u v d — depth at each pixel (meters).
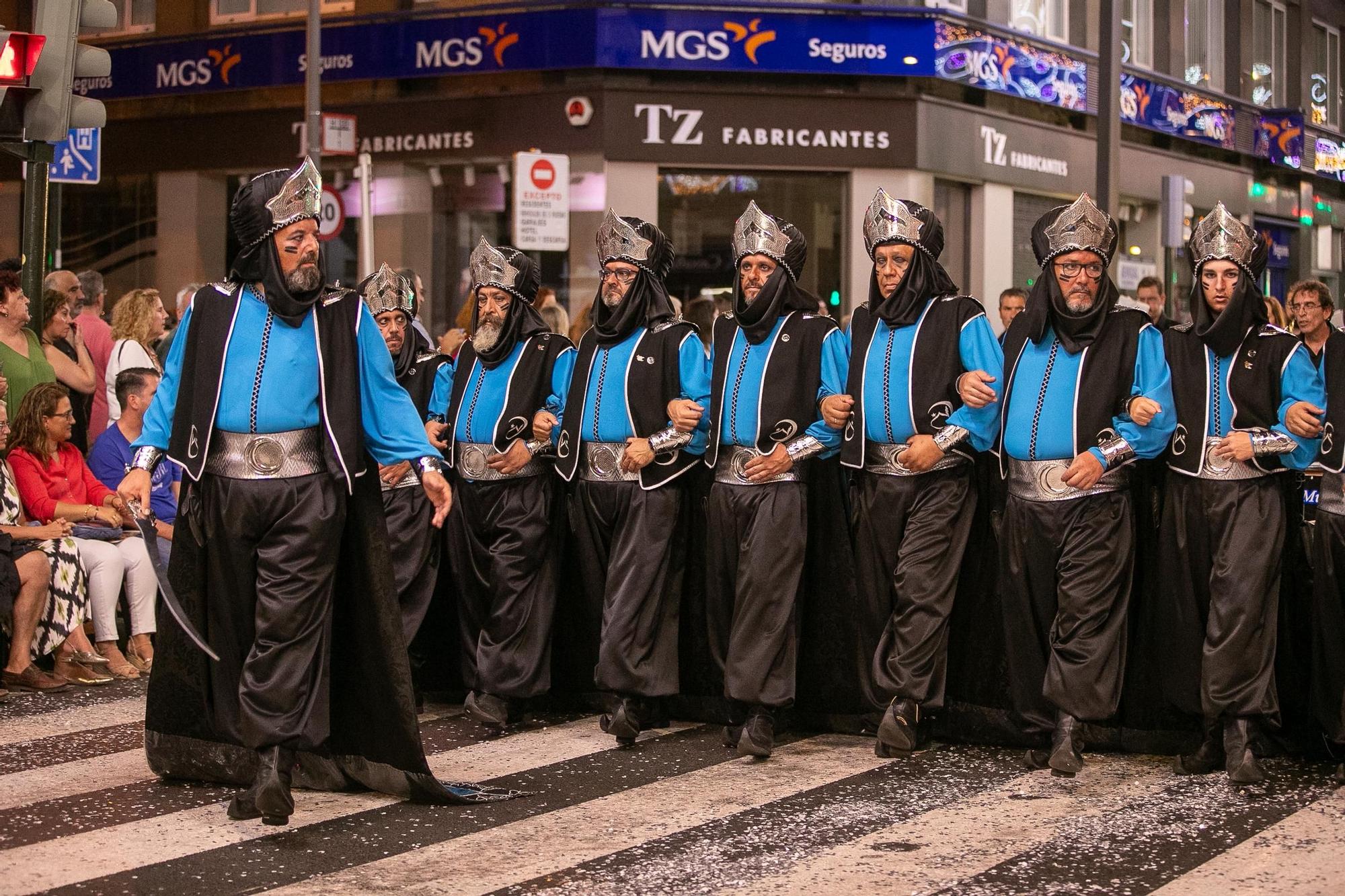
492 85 16.59
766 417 6.33
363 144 17.17
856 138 16.58
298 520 5.29
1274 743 6.35
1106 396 6.01
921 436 6.20
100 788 5.77
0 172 19.61
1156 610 6.24
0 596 7.32
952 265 17.88
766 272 6.44
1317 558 6.04
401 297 7.41
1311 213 26.22
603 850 5.00
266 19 17.73
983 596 6.49
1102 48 14.02
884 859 4.91
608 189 16.22
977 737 6.54
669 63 16.11
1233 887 4.63
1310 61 25.92
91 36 18.38
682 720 7.04
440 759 6.32
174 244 18.23
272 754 5.21
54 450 8.16
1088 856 4.93
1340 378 5.98
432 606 7.43
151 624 8.31
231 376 5.31
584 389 6.81
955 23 16.92
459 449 7.05
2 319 8.61
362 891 4.59
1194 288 6.10
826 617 6.73
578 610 7.16
